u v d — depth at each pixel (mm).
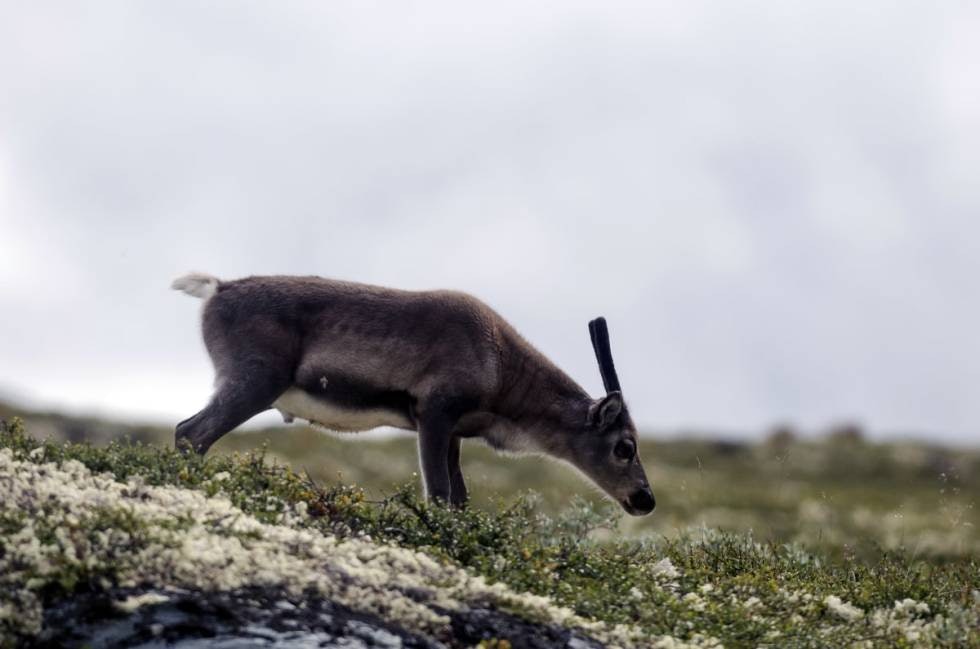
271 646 26594
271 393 45438
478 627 29453
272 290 46188
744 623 34094
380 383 46562
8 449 33375
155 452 36969
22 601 26875
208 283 46531
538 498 44750
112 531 29125
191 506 31906
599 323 52219
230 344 45500
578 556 36500
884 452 132750
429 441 46625
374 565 30906
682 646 31359
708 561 42719
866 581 40375
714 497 99688
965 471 127375
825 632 34438
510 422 50219
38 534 28953
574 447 51031
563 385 50844
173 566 28484
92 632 26516
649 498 51812
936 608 37625
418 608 29125
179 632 26656
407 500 36906
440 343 47000
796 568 42406
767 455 135250
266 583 28719
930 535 74938
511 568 33969
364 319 46500
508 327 49594
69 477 32469
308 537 31422
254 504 34062
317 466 101750
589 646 30047
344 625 27938
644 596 34844
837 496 109000
